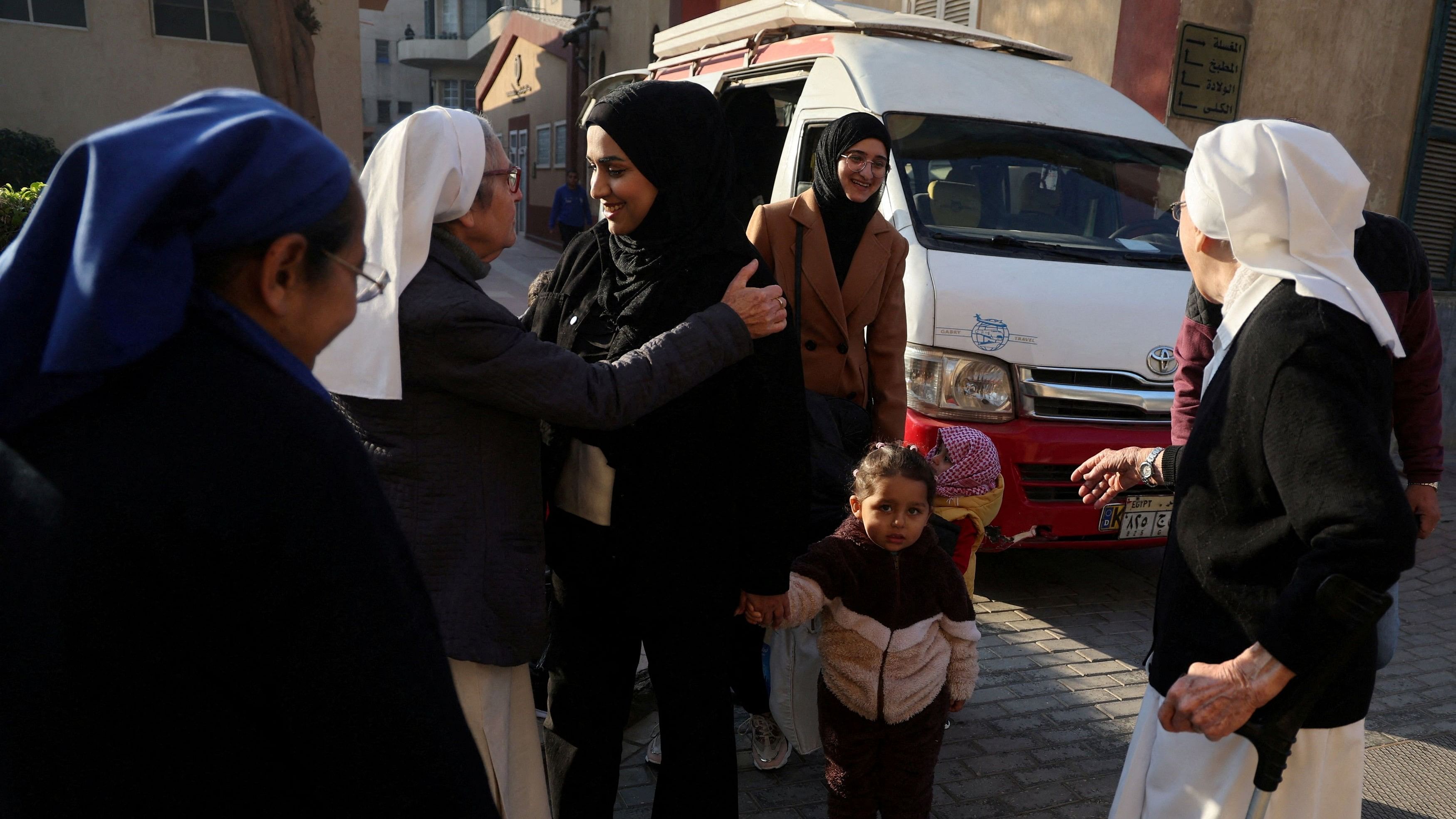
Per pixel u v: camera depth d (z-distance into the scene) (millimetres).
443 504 1847
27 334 819
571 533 2209
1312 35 7621
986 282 4113
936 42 5684
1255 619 1648
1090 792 3004
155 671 835
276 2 14617
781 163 5102
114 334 792
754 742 3031
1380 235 2359
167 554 824
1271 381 1572
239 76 15953
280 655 871
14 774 850
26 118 14984
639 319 2070
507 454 1924
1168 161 5199
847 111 4797
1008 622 4289
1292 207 1605
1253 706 1539
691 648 2137
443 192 1801
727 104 6020
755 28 6094
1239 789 1732
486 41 39344
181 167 800
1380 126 7926
